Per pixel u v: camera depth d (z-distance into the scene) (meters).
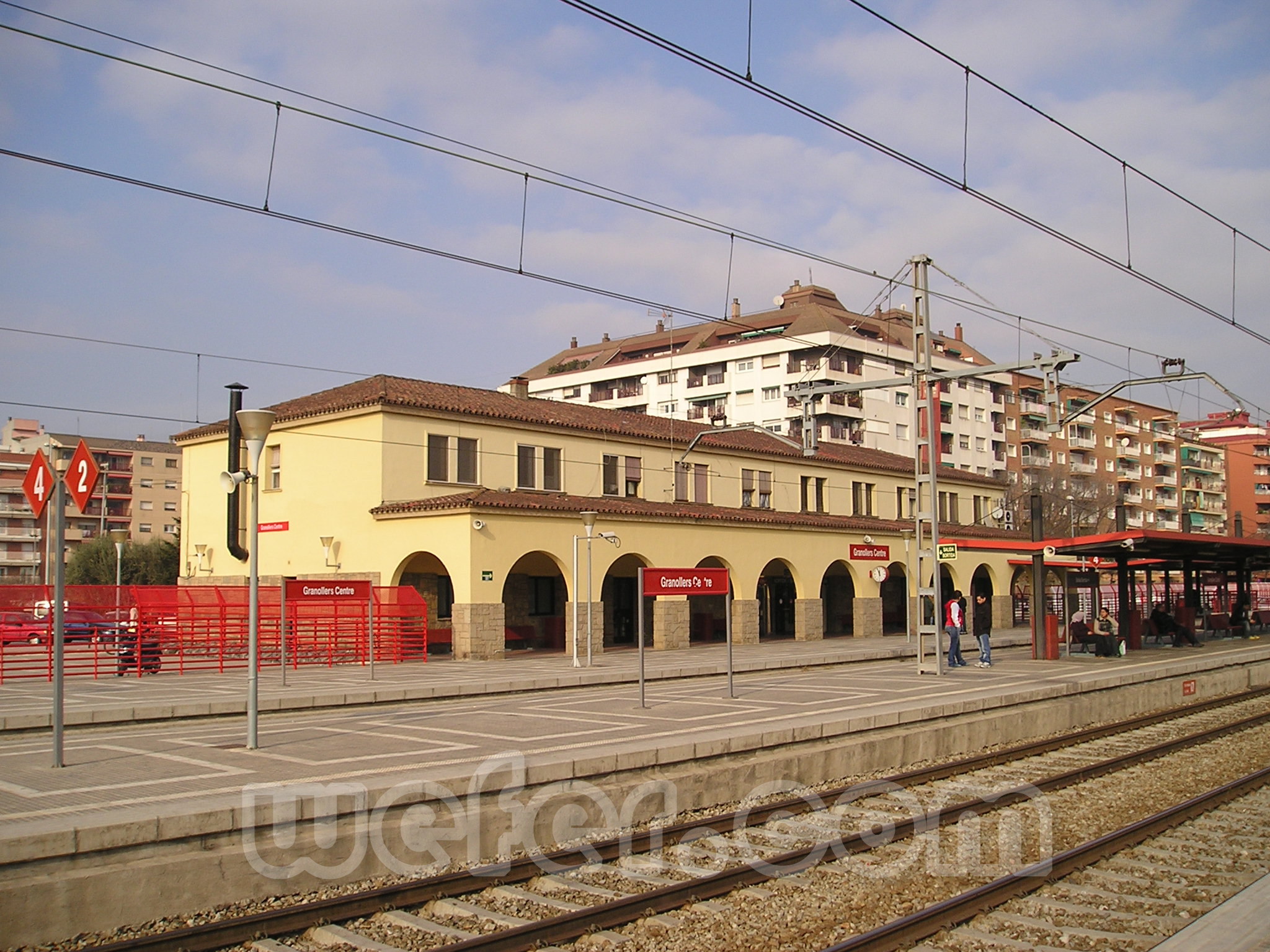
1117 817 12.25
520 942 7.72
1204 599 50.19
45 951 7.63
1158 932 8.21
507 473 38.16
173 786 10.98
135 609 27.25
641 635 18.78
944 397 87.38
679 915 8.58
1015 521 80.62
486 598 32.59
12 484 87.38
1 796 10.45
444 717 17.77
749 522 42.09
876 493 55.12
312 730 16.09
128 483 92.62
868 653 33.59
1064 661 30.09
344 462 36.00
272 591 29.56
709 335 93.19
